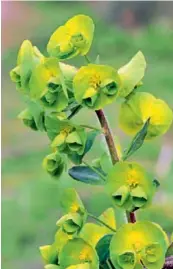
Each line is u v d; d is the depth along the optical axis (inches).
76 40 8.3
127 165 8.0
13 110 48.3
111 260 8.0
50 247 8.4
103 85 8.1
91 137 8.4
